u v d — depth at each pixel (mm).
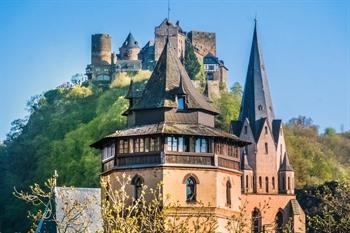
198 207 99062
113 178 102312
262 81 165250
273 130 162375
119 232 61000
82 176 190250
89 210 89938
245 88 165875
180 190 99625
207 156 101562
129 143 102125
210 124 106875
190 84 108625
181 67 109938
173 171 99750
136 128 103250
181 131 101062
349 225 77312
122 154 102188
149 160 100500
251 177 157625
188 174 100312
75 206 67375
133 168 101000
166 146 100312
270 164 159375
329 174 199875
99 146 109375
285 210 150000
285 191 159000
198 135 101125
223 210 101438
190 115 104125
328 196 85875
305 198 158250
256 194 149500
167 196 69688
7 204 198625
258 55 166375
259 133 160125
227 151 105125
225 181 103250
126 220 62312
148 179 99938
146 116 104562
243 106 164125
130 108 107062
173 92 105312
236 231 75875
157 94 105562
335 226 79188
